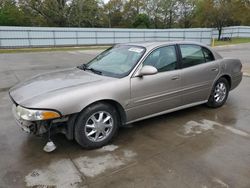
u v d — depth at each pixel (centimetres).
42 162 301
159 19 5559
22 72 991
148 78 365
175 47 412
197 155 314
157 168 286
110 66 387
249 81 736
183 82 411
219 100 489
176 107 417
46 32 2806
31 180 266
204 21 4150
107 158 309
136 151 326
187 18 5362
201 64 443
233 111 474
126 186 255
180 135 372
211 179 264
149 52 378
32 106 286
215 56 473
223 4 3781
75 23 4300
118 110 352
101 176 272
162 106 393
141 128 398
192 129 393
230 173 275
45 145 341
